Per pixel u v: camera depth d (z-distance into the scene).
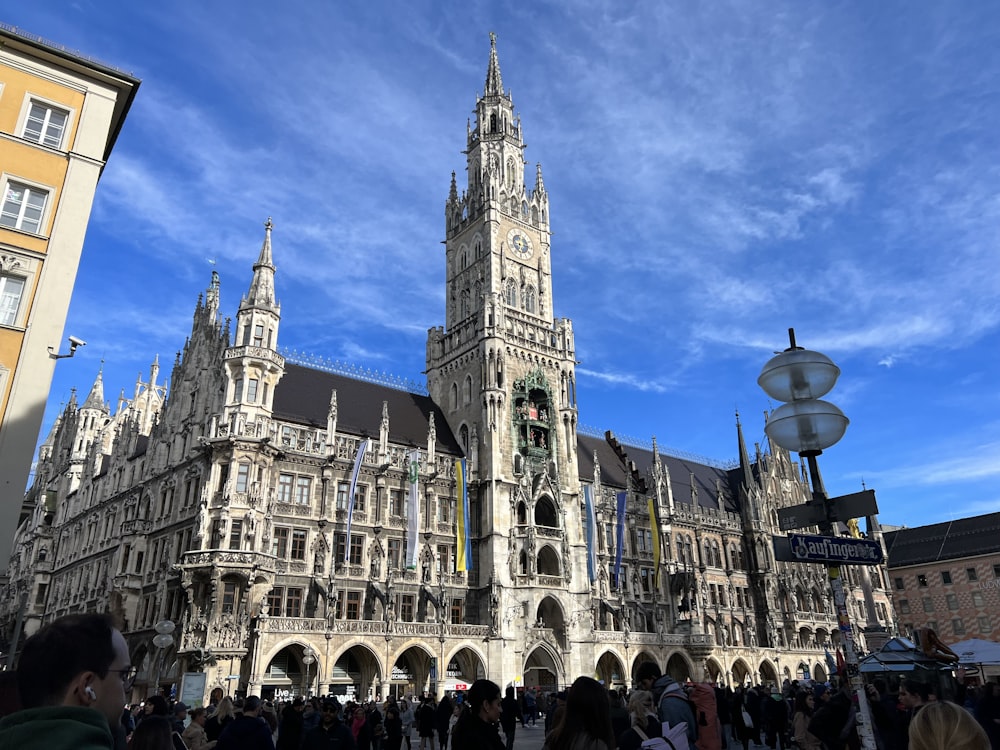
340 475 69.62
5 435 36.97
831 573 13.71
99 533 81.81
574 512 83.19
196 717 18.08
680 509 99.62
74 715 4.49
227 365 65.75
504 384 82.44
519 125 102.81
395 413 81.69
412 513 70.25
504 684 68.75
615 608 83.56
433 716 33.19
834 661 73.38
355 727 28.17
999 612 111.56
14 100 41.81
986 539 116.56
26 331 38.88
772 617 101.44
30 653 5.04
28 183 41.03
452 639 66.94
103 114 44.31
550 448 83.94
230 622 56.62
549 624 78.06
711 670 91.88
